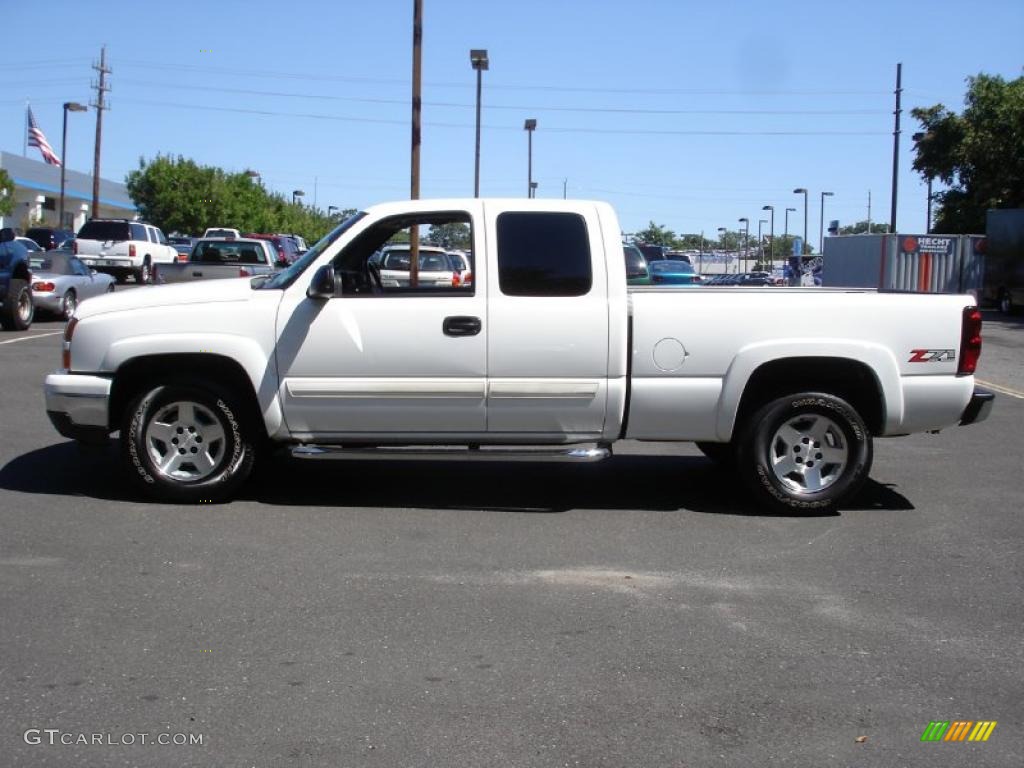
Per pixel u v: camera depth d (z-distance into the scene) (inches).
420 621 203.8
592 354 273.7
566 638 196.7
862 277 1366.9
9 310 740.7
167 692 171.0
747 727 162.6
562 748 155.0
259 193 2795.3
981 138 1569.9
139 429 280.5
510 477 331.3
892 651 193.3
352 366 274.5
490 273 274.5
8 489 298.0
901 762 153.2
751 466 284.4
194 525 266.2
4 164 2298.2
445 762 150.4
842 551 255.8
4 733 157.0
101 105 2042.3
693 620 207.2
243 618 203.5
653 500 303.4
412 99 895.1
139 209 2591.0
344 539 257.8
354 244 280.7
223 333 275.1
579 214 277.3
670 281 1166.3
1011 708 171.0
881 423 284.4
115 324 277.0
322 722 161.8
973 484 330.3
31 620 200.4
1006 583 233.0
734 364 275.7
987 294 1273.4
